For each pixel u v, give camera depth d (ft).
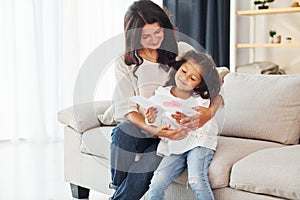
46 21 14.12
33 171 12.03
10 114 14.49
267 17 15.16
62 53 14.34
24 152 13.58
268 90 8.65
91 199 10.11
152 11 5.23
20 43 14.08
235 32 14.42
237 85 9.09
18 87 14.01
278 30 14.98
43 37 14.07
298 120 8.35
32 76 13.88
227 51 15.47
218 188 7.19
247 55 15.70
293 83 8.48
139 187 7.14
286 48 14.87
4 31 13.94
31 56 13.88
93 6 15.01
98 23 15.12
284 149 7.34
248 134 8.64
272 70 13.91
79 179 9.68
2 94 14.46
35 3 13.71
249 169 6.83
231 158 7.27
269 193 6.64
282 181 6.47
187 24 15.26
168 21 5.34
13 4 13.71
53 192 10.61
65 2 14.34
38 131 13.88
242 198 6.91
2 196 10.33
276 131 8.38
